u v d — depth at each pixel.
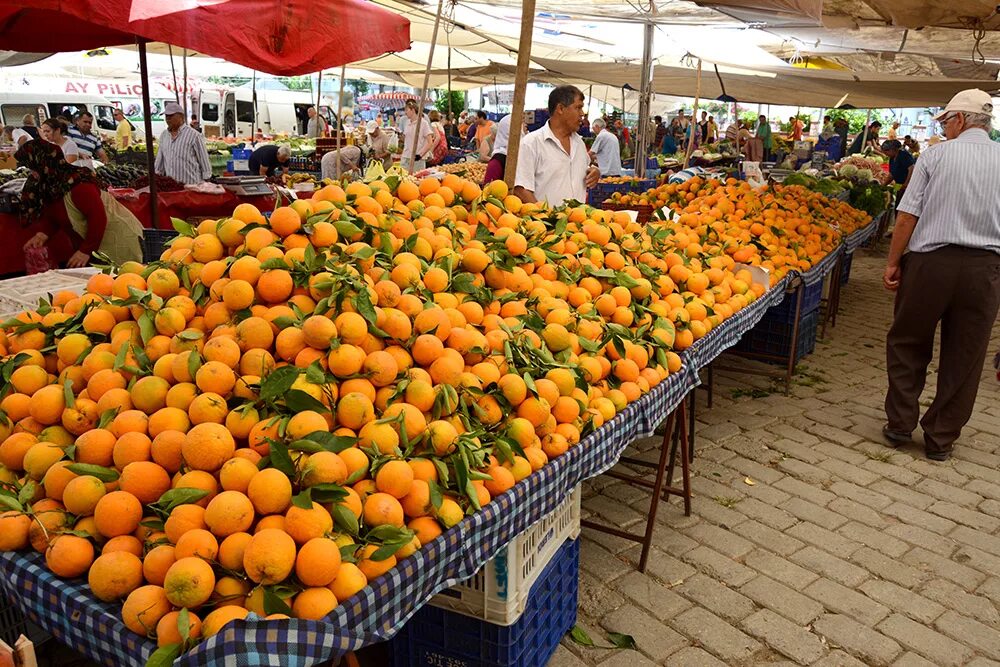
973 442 4.97
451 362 2.11
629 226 3.95
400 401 1.99
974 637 3.03
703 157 14.86
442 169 10.19
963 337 4.43
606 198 9.29
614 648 2.94
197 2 4.14
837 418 5.34
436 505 1.79
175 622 1.40
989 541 3.75
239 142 15.77
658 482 3.37
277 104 23.17
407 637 2.48
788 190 7.46
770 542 3.72
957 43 8.88
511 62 16.11
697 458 4.68
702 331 3.47
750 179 7.68
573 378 2.39
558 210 3.72
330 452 1.69
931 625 3.11
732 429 5.13
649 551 3.63
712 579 3.41
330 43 4.90
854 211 7.79
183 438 1.71
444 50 14.32
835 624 3.10
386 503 1.69
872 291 9.73
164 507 1.61
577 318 2.79
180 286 2.25
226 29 4.23
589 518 3.95
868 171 12.40
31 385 2.05
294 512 1.53
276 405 1.81
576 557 2.90
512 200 3.48
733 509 4.05
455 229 2.89
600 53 14.23
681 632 3.04
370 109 29.30
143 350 2.07
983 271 4.26
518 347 2.38
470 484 1.88
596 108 36.19
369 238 2.52
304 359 1.92
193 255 2.28
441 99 27.33
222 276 2.19
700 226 5.10
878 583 3.39
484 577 2.27
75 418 1.89
